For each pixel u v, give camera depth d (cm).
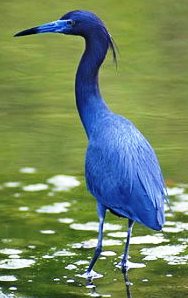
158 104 1734
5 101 1748
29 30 1236
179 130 1617
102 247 1219
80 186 1427
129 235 1137
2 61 1953
